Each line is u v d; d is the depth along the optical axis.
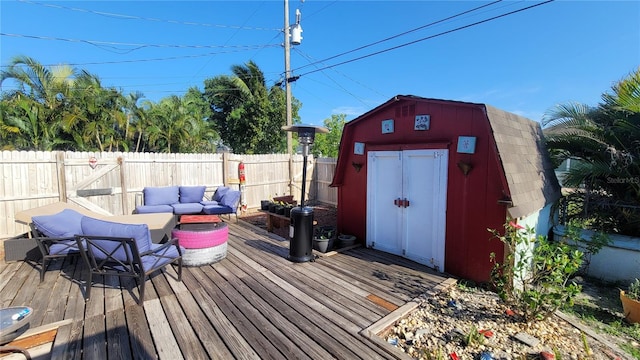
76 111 11.12
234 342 2.39
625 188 4.89
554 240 4.98
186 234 4.06
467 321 2.88
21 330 2.48
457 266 3.99
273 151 17.33
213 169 8.28
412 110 4.48
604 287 4.19
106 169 6.59
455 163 3.96
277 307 3.00
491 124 3.55
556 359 2.24
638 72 4.67
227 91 18.27
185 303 3.06
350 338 2.47
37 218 3.67
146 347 2.31
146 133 13.93
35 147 10.35
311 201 10.55
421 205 4.38
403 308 3.02
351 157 5.48
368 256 4.74
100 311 2.87
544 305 3.09
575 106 5.45
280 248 5.10
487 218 3.67
